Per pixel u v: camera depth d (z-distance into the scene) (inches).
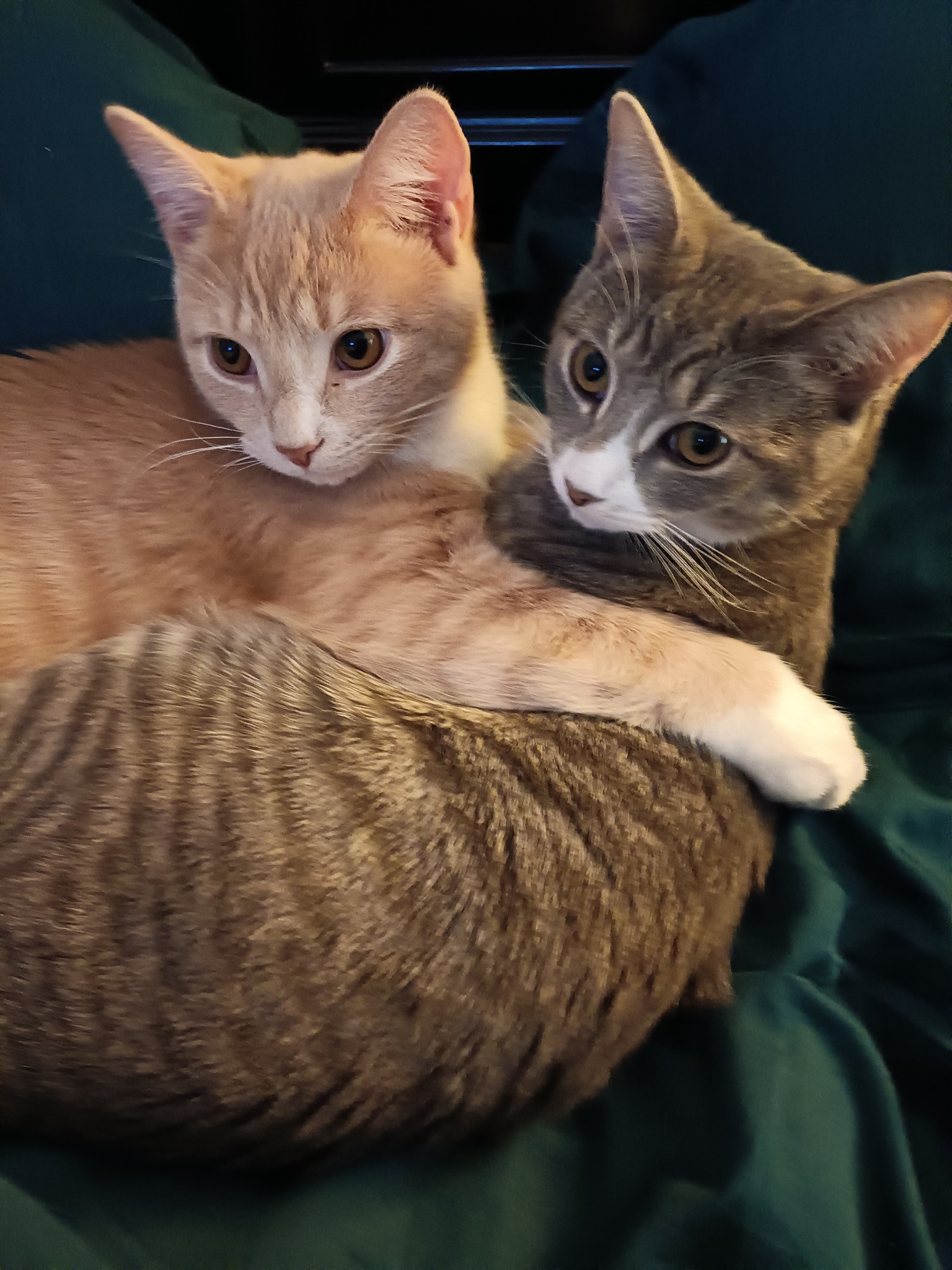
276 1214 30.3
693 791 37.6
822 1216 30.4
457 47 72.9
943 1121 35.5
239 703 35.3
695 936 36.7
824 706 40.7
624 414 38.2
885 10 48.4
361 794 33.5
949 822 42.9
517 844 34.2
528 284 66.4
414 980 31.0
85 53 53.3
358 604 40.9
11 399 43.9
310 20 71.6
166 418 44.8
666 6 68.9
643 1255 29.6
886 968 39.7
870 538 49.6
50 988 28.9
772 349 35.3
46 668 36.8
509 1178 33.0
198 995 29.0
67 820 31.3
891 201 48.4
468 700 38.8
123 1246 28.6
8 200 52.8
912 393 47.8
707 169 55.4
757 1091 34.2
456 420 45.5
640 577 41.2
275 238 38.3
